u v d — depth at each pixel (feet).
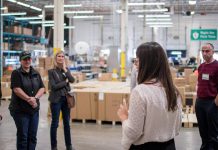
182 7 65.77
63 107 14.82
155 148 5.80
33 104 11.80
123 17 46.09
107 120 22.88
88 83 31.19
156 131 5.72
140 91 5.68
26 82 11.89
